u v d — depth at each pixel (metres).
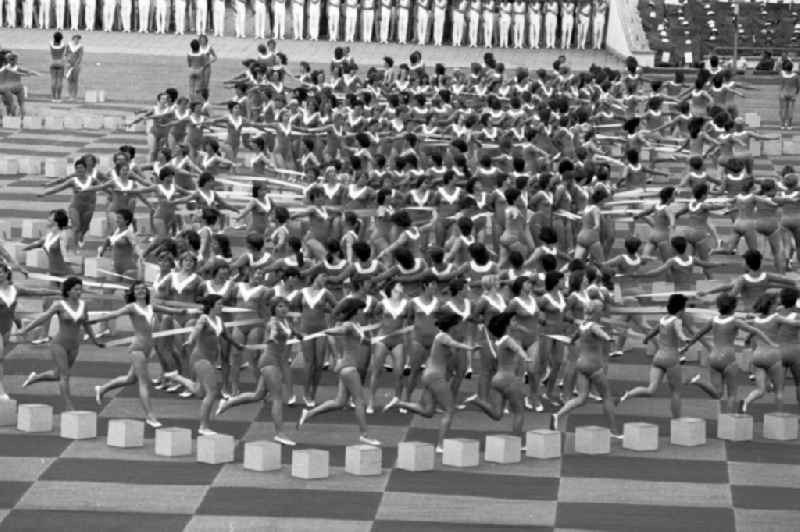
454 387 52.41
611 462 49.75
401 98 88.56
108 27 130.00
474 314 52.78
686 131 91.88
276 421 50.12
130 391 55.59
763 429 52.81
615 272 61.41
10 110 103.00
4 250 59.31
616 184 80.06
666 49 120.81
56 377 51.88
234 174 83.69
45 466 48.34
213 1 129.50
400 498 46.38
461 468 49.00
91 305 61.50
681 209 69.94
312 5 127.88
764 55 117.50
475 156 83.38
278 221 59.06
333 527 44.19
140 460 49.06
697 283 66.94
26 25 129.38
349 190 68.69
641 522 44.84
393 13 128.50
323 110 84.62
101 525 44.09
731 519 45.16
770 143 98.19
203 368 50.25
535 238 68.88
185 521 44.44
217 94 112.44
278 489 46.88
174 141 83.50
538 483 47.78
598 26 127.06
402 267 55.44
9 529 43.72
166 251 56.00
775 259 69.75
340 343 54.44
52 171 87.31
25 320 61.56
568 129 84.06
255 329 53.59
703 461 49.97
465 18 127.38
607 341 51.28
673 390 52.28
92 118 102.62
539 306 53.66
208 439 48.97
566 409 51.59
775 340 53.12
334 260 56.88
